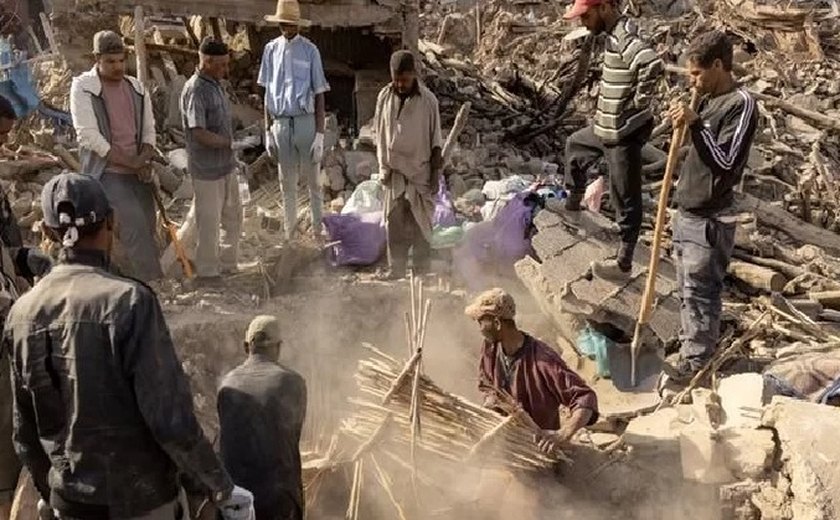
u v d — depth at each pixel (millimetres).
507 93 13852
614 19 6660
